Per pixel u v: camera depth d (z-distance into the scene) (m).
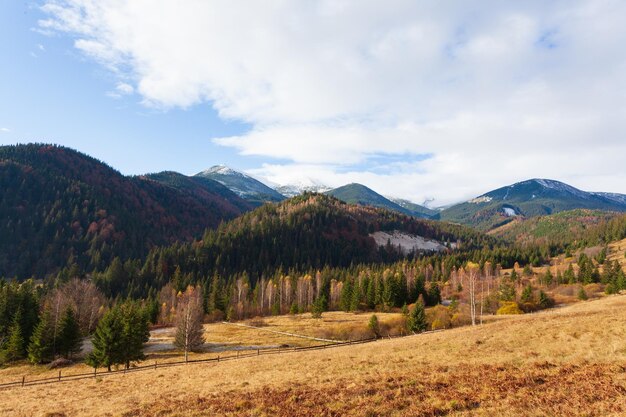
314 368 30.17
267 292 140.38
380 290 117.56
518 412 15.41
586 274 123.44
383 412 17.27
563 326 32.34
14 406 27.97
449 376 21.94
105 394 29.73
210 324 108.81
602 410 14.59
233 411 20.02
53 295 96.50
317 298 125.62
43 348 60.69
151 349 71.19
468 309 89.88
